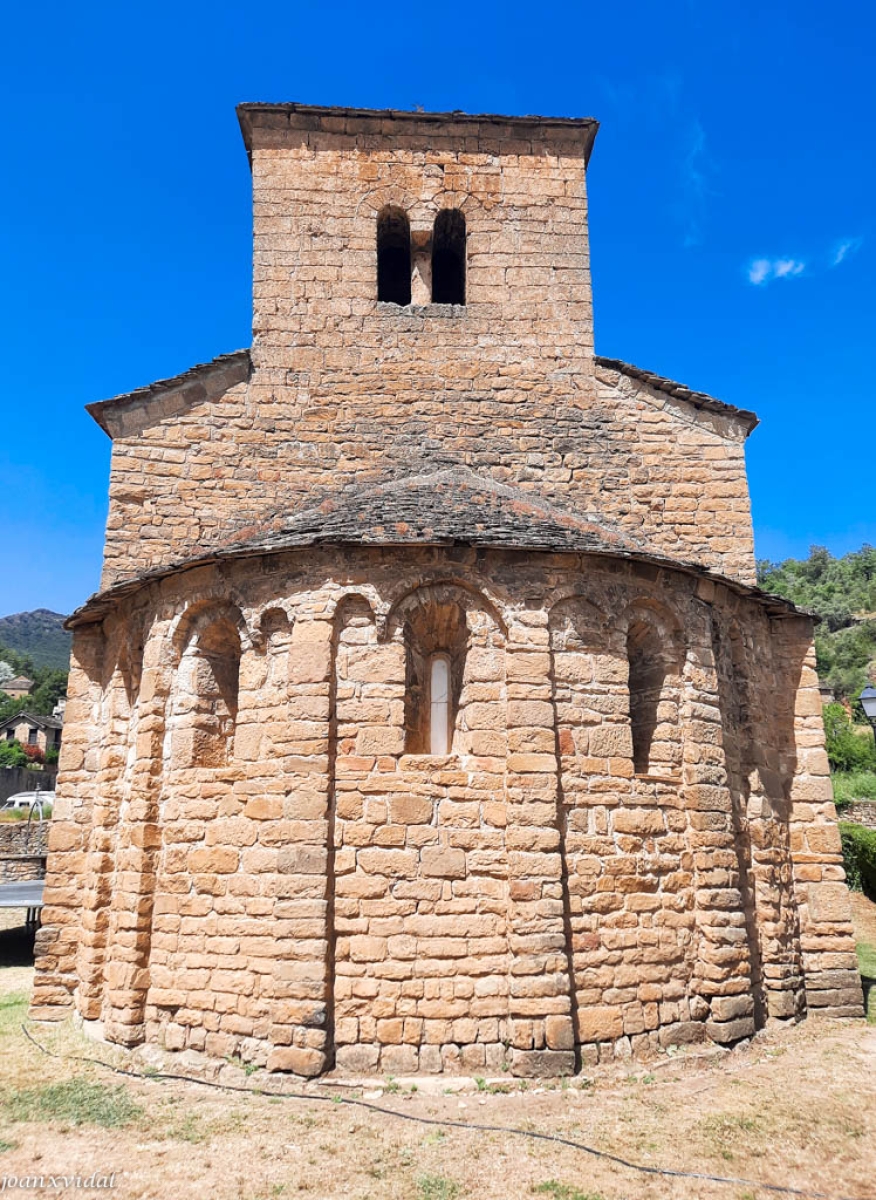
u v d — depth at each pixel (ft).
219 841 33.37
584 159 54.75
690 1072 31.14
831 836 43.16
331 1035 29.78
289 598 34.12
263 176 52.13
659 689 36.94
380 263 58.70
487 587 33.78
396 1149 24.80
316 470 47.34
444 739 34.37
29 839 102.73
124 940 34.47
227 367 47.98
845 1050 34.58
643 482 48.26
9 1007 43.78
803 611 45.01
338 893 30.83
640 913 32.96
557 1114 27.07
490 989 30.22
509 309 51.29
